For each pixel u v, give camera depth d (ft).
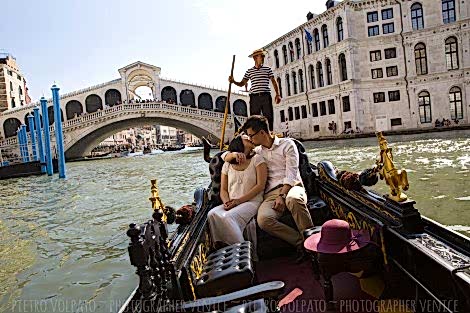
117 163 114.42
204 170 70.44
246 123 13.20
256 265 12.46
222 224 12.01
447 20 116.37
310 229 10.96
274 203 12.57
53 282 19.95
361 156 61.36
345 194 12.35
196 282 8.75
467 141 70.38
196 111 149.18
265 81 18.11
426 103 121.08
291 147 13.15
